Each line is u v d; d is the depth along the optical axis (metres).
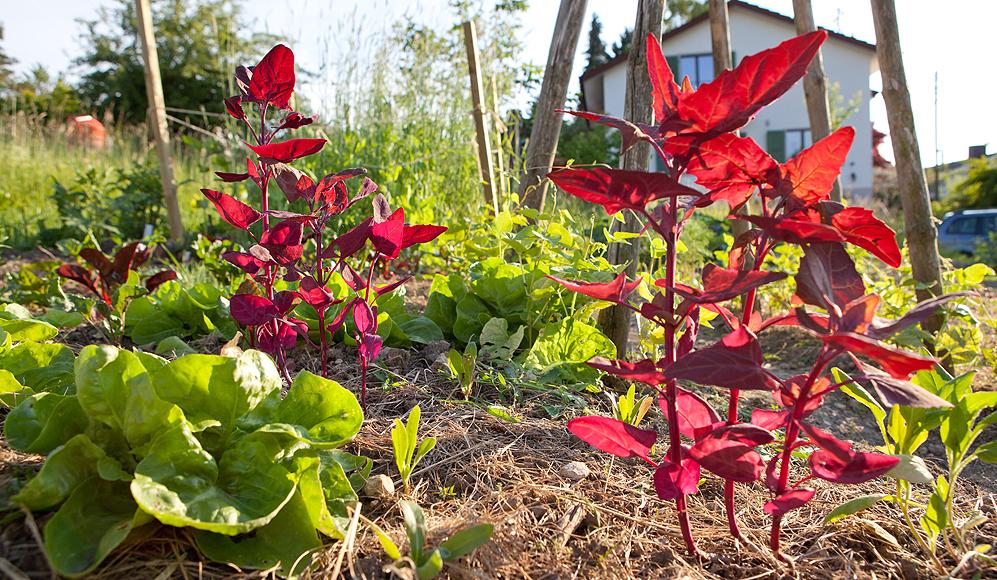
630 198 1.24
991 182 17.80
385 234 1.96
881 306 3.60
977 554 1.46
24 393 1.76
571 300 2.99
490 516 1.62
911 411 1.55
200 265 4.60
